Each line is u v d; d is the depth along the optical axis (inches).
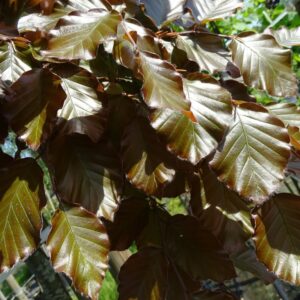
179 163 12.7
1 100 11.8
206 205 13.3
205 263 13.7
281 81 14.0
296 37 16.7
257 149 12.0
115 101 13.5
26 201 11.5
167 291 13.6
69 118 11.7
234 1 17.6
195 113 11.7
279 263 12.3
